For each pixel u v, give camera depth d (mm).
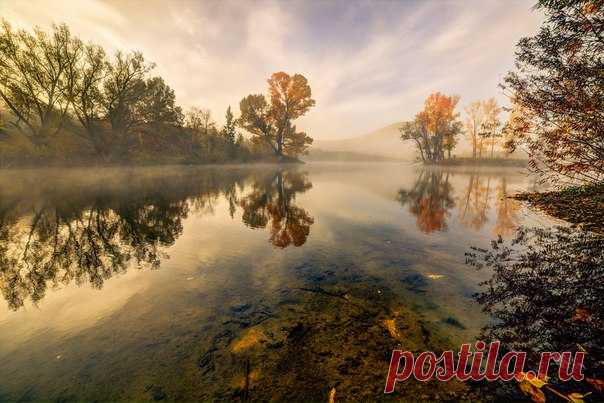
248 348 2279
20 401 1829
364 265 4074
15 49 22000
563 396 1757
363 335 2428
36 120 26000
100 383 1962
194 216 7742
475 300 3012
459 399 1777
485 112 42688
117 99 29250
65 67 24422
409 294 3170
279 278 3650
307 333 2459
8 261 4348
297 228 6352
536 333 2395
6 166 22984
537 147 6902
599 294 2988
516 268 3865
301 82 47844
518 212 8102
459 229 6195
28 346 2365
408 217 7508
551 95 6238
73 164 27109
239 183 17719
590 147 6160
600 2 5145
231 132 49312
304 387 1893
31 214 7770
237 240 5445
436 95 42531
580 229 5887
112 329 2584
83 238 5578
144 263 4234
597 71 5598
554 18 5898
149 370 2070
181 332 2512
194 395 1853
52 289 3412
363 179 21469
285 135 53969
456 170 37469
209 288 3385
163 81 35406
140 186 15383
